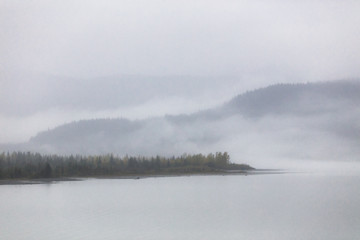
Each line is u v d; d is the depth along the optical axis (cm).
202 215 12312
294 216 12094
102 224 10769
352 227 10294
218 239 9056
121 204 15425
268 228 10175
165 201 16350
